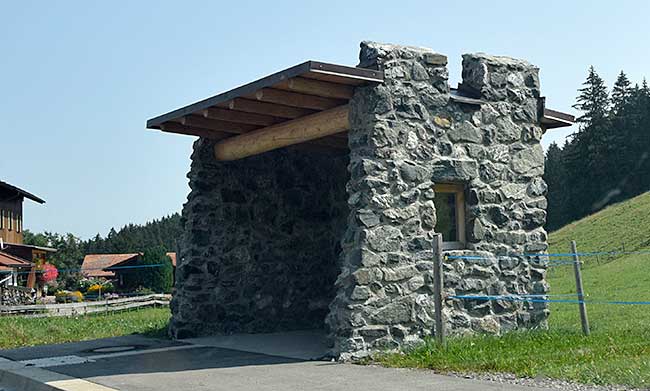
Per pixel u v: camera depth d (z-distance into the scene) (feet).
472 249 31.53
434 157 30.37
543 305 33.40
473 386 21.17
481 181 32.01
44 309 69.00
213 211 37.70
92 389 23.25
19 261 108.17
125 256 153.48
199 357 30.07
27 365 29.58
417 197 29.55
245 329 38.19
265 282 39.11
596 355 25.86
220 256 37.76
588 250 115.65
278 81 27.71
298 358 28.63
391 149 28.94
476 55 33.17
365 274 27.81
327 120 30.83
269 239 39.50
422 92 30.19
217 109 32.71
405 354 27.02
